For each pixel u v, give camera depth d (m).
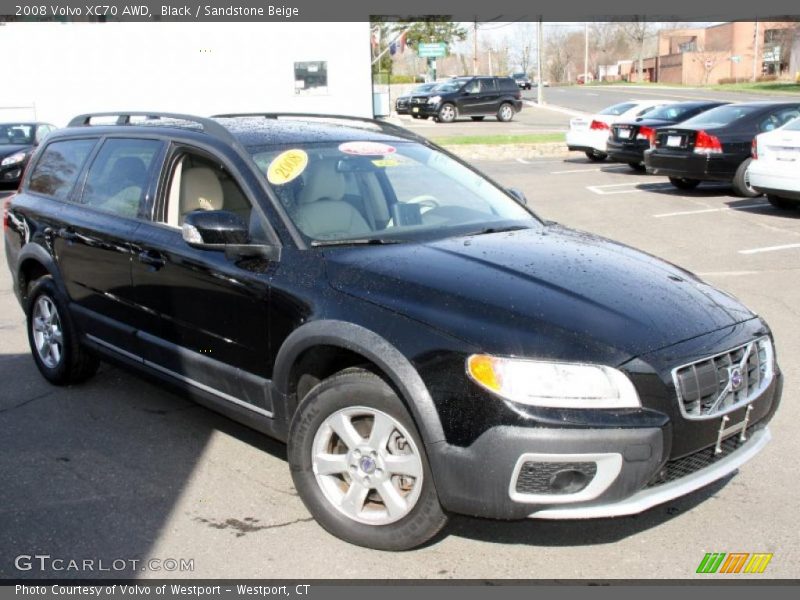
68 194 5.37
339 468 3.55
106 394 5.41
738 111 14.28
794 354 6.01
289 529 3.72
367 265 3.64
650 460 3.08
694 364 3.26
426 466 3.27
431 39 60.47
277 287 3.76
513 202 4.90
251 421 4.04
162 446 4.61
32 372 5.88
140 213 4.68
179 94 27.91
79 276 5.10
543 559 3.47
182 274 4.26
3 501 3.98
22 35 26.95
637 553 3.51
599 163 20.53
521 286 3.45
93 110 27.70
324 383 3.56
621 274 3.74
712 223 11.45
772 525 3.71
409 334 3.28
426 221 4.30
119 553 3.53
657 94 57.09
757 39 75.19
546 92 64.88
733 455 3.48
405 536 3.40
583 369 3.09
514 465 3.03
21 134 18.67
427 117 35.12
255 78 28.02
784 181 11.35
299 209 4.02
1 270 9.58
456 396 3.12
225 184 4.29
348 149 4.57
